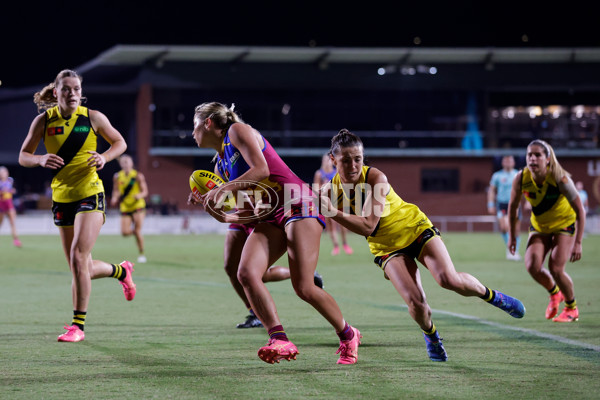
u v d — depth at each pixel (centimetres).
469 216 8194
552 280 1552
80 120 1325
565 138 8856
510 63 8569
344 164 1059
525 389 922
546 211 1531
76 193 1327
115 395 895
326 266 3070
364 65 8581
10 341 1284
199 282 2392
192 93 8575
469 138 8762
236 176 1072
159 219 6775
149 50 8044
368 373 1020
